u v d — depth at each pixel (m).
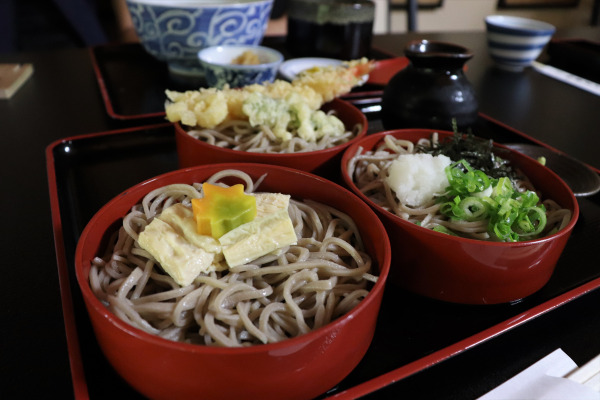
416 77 0.36
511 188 0.27
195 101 0.34
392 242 0.24
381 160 0.31
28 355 0.19
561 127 0.44
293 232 0.22
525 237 0.26
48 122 0.40
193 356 0.16
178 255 0.21
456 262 0.23
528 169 0.30
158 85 0.49
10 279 0.23
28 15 0.85
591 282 0.24
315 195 0.27
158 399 0.18
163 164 0.36
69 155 0.35
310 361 0.17
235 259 0.21
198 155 0.30
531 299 0.25
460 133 0.33
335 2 0.53
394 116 0.37
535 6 1.27
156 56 0.50
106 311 0.17
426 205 0.27
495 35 0.57
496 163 0.30
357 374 0.20
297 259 0.23
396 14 1.20
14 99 0.44
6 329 0.21
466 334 0.23
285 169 0.27
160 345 0.16
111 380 0.19
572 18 1.32
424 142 0.33
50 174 0.31
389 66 0.51
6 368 0.19
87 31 0.83
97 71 0.50
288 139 0.33
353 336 0.18
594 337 0.22
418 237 0.23
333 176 0.32
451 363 0.21
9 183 0.31
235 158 0.29
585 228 0.30
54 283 0.23
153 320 0.21
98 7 0.96
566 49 0.65
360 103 0.45
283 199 0.24
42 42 0.85
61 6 0.80
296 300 0.22
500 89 0.53
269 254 0.23
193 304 0.21
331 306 0.21
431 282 0.24
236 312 0.21
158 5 0.44
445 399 0.19
